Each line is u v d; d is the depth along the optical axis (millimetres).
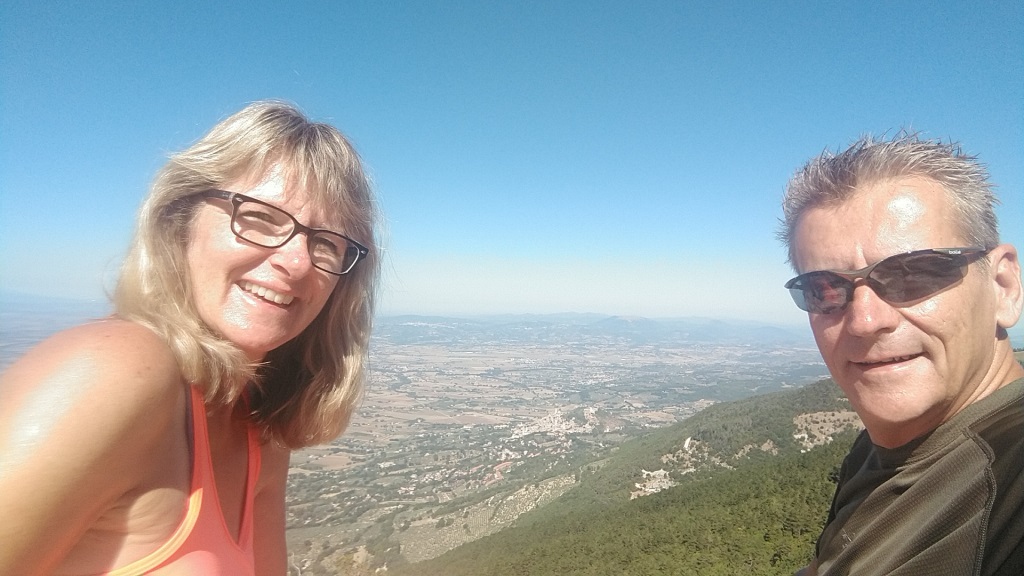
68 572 372
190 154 477
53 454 331
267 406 601
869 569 450
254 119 500
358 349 652
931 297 470
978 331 472
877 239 495
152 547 390
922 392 469
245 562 486
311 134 526
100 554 378
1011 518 378
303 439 626
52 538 340
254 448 567
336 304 620
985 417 445
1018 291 495
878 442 521
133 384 364
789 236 593
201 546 420
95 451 344
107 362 362
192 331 443
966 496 405
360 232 591
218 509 453
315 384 623
